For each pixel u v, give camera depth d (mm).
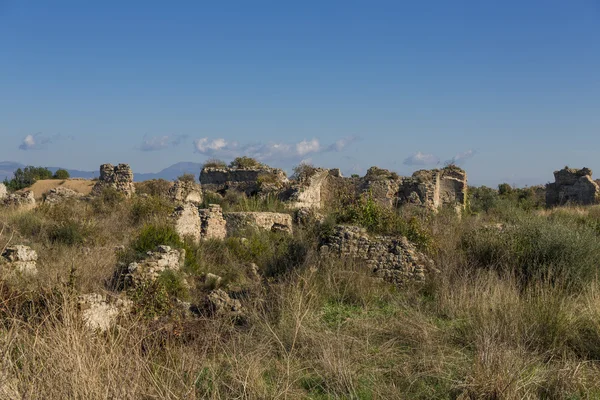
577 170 45312
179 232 17359
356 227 12969
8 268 10320
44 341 5117
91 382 4539
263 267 14008
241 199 28344
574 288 10273
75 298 6820
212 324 7855
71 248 15359
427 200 29984
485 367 6312
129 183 33406
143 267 11273
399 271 11953
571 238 11984
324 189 33406
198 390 5438
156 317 8836
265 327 7945
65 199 26250
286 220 22094
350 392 5973
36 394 4438
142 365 5148
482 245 13156
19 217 19016
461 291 9797
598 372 6707
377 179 31906
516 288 10266
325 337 7539
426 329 8039
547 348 7582
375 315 9281
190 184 32094
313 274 11070
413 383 6352
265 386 5930
